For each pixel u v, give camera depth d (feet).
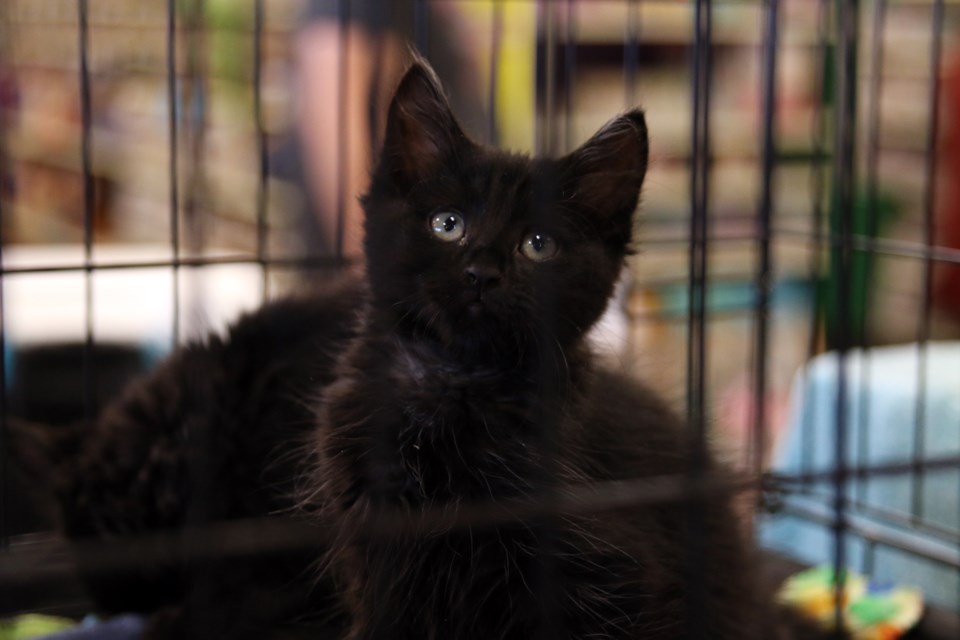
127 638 1.90
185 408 1.94
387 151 1.75
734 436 2.22
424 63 1.79
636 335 2.77
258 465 1.88
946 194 3.28
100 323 2.77
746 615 1.84
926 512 2.39
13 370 2.63
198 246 2.10
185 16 2.65
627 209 1.78
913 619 2.10
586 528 1.65
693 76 1.65
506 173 1.72
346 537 1.68
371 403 1.72
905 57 3.32
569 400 1.72
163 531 1.85
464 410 1.70
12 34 3.33
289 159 2.84
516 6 2.83
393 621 1.67
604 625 1.65
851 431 2.48
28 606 1.93
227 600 1.83
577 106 3.19
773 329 3.06
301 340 1.98
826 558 2.42
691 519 1.65
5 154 3.54
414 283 1.71
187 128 2.49
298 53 2.79
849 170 1.82
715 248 3.11
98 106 3.64
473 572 1.64
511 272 1.68
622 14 3.22
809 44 3.19
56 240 3.69
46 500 1.95
